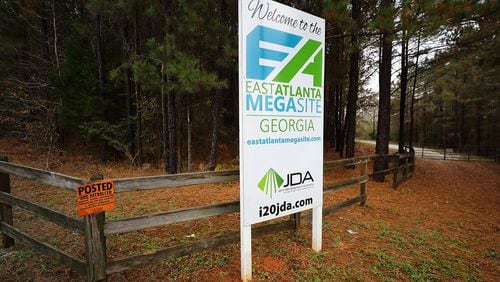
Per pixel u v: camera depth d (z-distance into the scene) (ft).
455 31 31.30
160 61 26.14
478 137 82.28
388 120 29.60
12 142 42.96
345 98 63.77
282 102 10.15
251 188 9.36
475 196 26.22
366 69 53.31
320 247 11.93
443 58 38.63
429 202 22.25
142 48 35.32
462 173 42.16
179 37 27.89
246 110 9.07
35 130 35.19
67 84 36.17
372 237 13.94
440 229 15.99
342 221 15.96
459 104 88.48
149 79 25.96
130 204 18.53
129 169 33.60
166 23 27.78
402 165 29.60
